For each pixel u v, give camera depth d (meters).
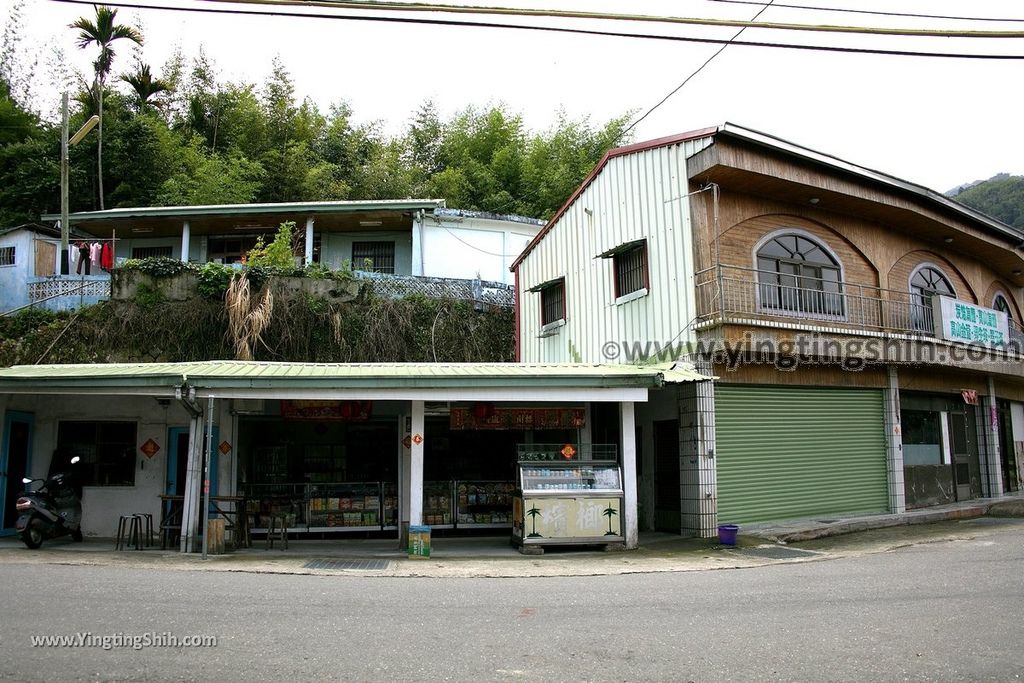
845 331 14.59
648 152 15.15
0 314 19.28
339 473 15.05
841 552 11.68
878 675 5.07
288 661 5.22
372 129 35.12
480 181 30.19
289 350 18.67
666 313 14.34
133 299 18.47
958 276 19.89
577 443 13.97
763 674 5.08
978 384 19.97
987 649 5.69
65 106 20.73
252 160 30.39
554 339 18.70
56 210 25.61
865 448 16.09
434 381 11.31
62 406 13.40
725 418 13.93
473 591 8.27
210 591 7.81
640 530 14.93
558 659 5.40
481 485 14.18
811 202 15.38
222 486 12.52
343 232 24.25
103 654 5.29
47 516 11.43
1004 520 15.98
